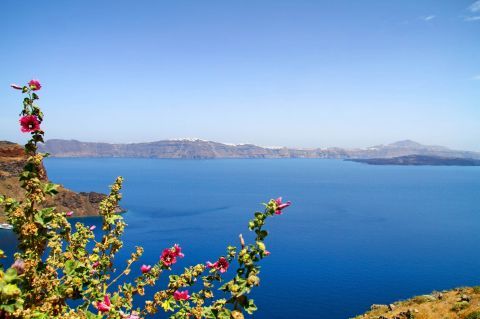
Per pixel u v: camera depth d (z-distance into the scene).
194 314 6.26
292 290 93.38
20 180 5.27
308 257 126.50
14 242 106.69
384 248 142.00
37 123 5.27
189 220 191.88
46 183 5.49
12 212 5.34
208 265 7.09
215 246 132.75
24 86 5.30
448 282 103.12
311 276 105.69
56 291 5.60
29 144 5.34
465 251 139.00
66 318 5.51
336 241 152.00
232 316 5.32
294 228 178.88
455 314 25.12
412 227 187.12
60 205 185.88
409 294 92.00
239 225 178.25
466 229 183.75
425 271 113.81
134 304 61.50
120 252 116.88
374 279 104.38
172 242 137.50
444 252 137.00
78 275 6.25
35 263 5.34
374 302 86.25
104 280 7.49
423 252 136.62
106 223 7.62
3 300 4.01
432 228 185.25
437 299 30.56
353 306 83.50
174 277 6.92
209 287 7.00
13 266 5.13
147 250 121.88
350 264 119.25
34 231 5.11
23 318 4.44
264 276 104.94
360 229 179.25
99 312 6.10
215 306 5.76
